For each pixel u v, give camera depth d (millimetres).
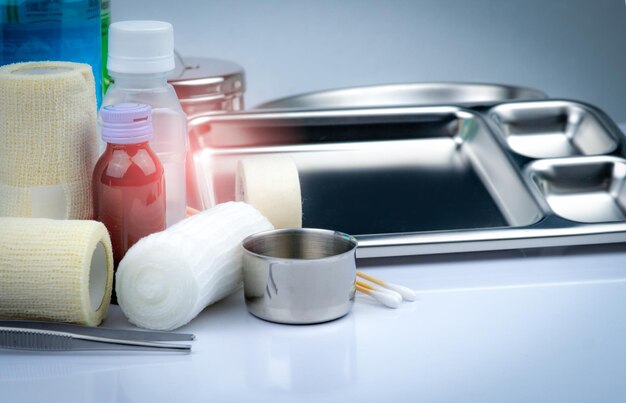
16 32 1026
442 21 2486
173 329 867
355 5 2445
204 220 896
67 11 1041
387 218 1180
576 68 2564
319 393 762
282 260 861
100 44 1108
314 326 883
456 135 1477
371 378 785
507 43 2527
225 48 2422
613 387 776
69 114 907
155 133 974
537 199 1128
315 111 1462
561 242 1040
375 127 1471
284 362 812
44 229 837
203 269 853
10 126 899
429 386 774
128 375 792
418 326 884
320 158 1408
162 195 921
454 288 972
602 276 1002
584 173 1258
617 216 1219
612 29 2553
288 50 2451
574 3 2527
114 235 904
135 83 952
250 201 1004
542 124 1483
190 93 1461
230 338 859
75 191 927
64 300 829
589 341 857
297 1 2418
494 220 1171
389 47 2486
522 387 775
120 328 875
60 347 824
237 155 1407
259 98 2479
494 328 880
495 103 1497
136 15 2357
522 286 977
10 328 822
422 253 1023
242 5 2395
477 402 752
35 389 765
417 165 1375
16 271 821
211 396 756
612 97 2611
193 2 2371
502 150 1279
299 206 1019
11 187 915
